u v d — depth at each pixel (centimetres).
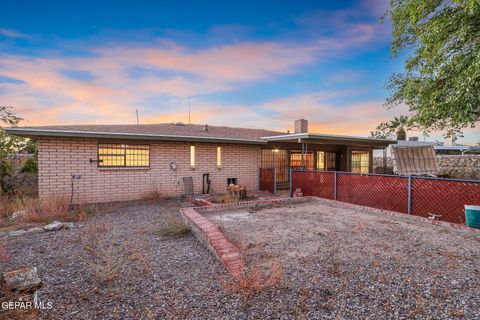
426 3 524
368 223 494
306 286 253
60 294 253
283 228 462
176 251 373
